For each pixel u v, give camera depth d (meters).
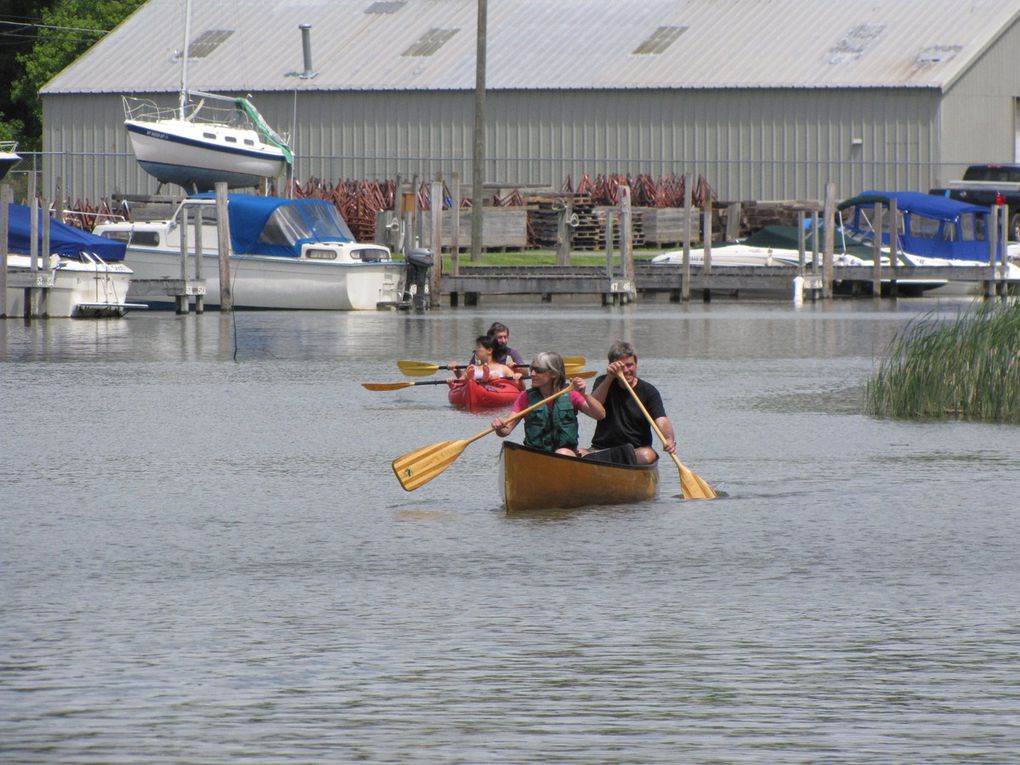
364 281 169.75
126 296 162.25
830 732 29.16
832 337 132.12
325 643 35.59
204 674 33.09
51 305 156.62
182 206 165.12
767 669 33.31
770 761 27.64
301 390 92.81
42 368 105.75
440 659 34.19
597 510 52.88
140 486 58.47
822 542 47.09
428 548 46.53
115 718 30.16
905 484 58.09
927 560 44.41
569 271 182.50
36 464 63.97
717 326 146.75
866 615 37.94
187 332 139.00
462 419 79.62
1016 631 36.31
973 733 29.03
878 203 196.25
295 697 31.47
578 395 56.00
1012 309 82.69
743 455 65.88
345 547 46.75
